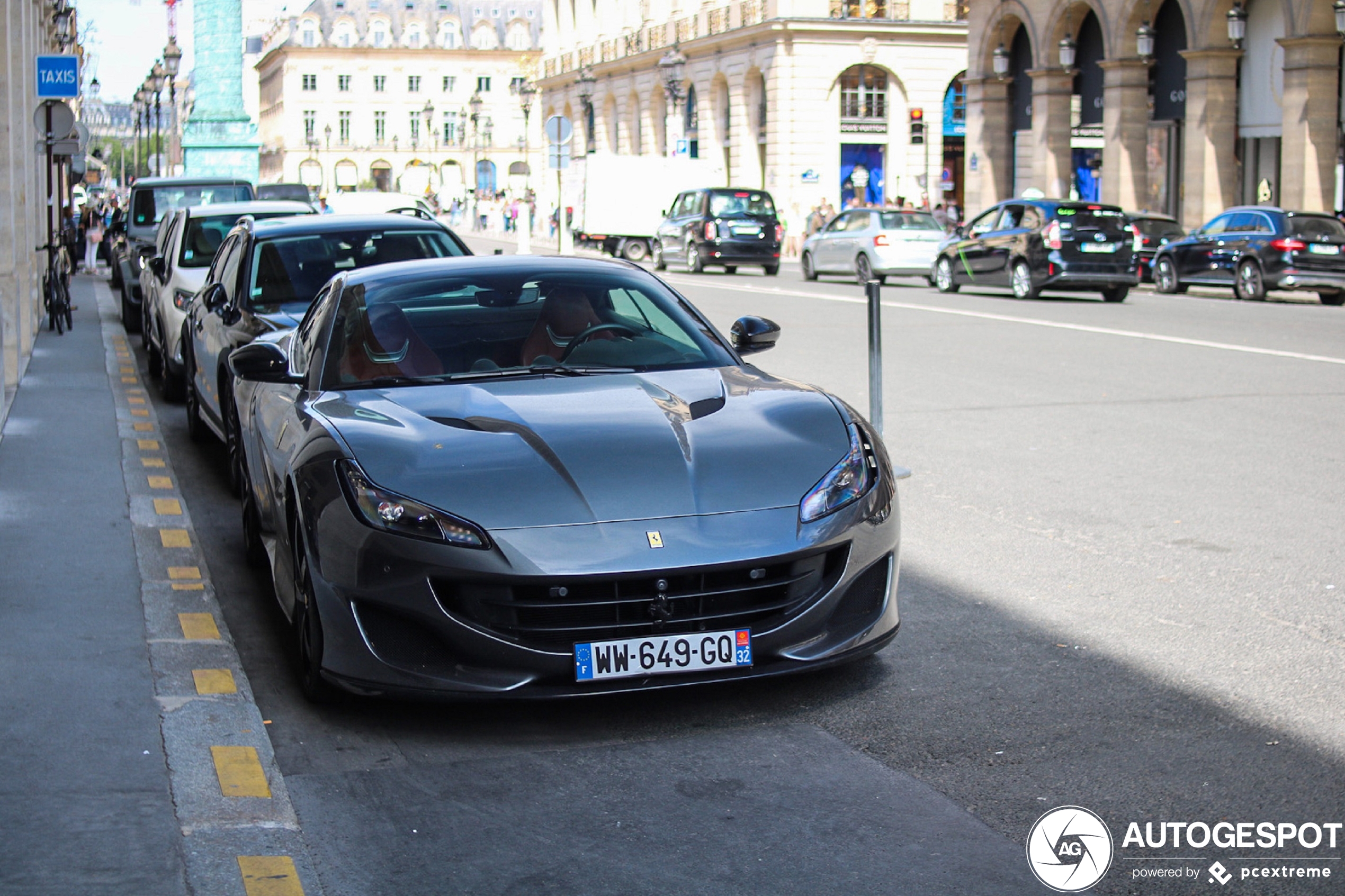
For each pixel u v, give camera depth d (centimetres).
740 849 368
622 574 434
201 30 4528
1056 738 442
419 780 420
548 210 6444
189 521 770
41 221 2059
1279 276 2448
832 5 5391
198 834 378
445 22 13312
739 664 450
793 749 438
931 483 860
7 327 1264
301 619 493
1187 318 2034
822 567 464
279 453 536
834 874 353
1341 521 743
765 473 472
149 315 1440
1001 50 4303
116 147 11675
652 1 6606
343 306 604
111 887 345
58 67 1681
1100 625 564
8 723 454
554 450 471
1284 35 3262
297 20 13012
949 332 1819
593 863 362
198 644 546
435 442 479
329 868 361
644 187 4450
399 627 451
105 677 502
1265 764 418
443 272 623
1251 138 3400
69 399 1232
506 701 456
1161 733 444
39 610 586
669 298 623
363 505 454
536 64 9725
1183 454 941
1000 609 590
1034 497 816
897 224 2980
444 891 348
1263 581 627
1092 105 4044
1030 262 2488
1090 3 3822
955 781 410
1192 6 3438
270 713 480
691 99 6178
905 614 585
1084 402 1184
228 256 1009
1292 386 1264
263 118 14750
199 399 1020
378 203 1939
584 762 432
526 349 575
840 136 5453
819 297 2562
